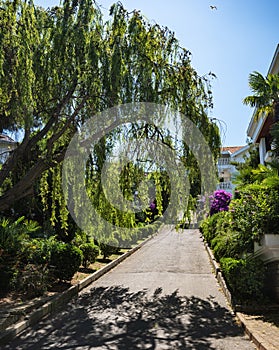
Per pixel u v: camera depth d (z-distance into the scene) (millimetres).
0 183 10273
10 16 9055
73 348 5852
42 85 9766
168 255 18844
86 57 9461
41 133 10469
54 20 9898
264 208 8328
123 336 6461
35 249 10727
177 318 7660
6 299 8625
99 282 11875
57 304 8719
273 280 8664
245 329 6707
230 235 9703
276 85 12477
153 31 10375
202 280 11984
